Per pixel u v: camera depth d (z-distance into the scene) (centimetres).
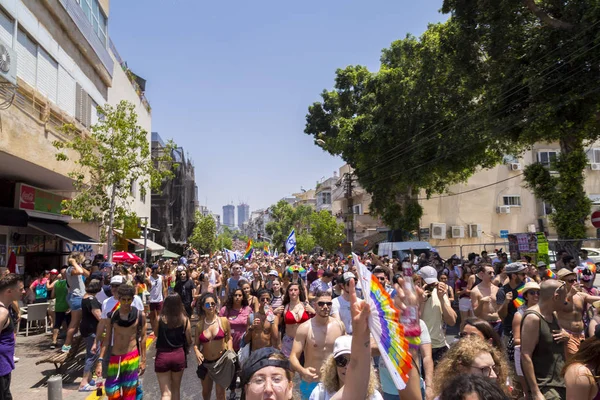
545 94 1655
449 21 2067
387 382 442
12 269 1543
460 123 2258
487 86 1992
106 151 1427
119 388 615
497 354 334
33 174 1447
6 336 548
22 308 1363
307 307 671
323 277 922
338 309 678
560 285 462
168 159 1600
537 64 1686
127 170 1451
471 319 427
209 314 638
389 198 3206
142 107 3234
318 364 482
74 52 1611
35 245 1748
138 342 638
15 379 841
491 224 3703
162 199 4503
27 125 1198
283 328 724
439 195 3684
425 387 464
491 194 3719
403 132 2656
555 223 1828
